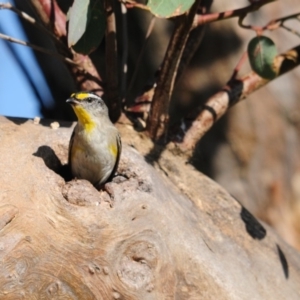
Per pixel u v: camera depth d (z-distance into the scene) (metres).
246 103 16.38
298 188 17.00
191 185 11.20
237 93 12.18
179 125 11.86
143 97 12.20
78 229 9.10
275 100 16.52
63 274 9.07
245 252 10.61
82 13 9.62
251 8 11.16
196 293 9.55
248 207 16.95
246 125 16.50
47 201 9.15
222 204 11.15
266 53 11.63
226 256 10.20
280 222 17.02
